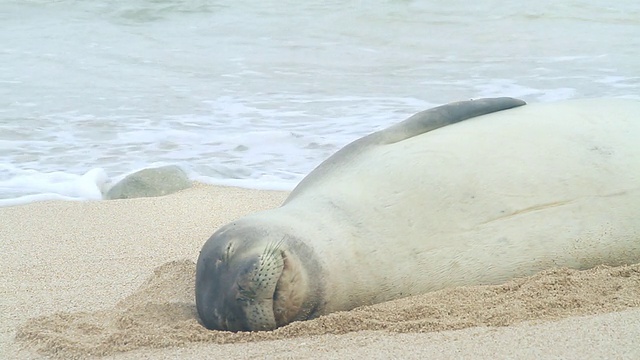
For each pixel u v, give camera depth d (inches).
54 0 2938.0
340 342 660.1
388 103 1770.4
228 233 746.8
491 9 2684.5
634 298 706.8
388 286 754.2
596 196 793.6
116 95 1934.1
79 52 2374.5
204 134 1619.1
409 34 2488.9
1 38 2529.5
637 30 2370.8
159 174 1333.7
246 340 684.1
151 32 2610.7
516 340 629.3
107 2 2913.4
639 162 810.8
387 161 831.1
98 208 1214.9
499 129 847.1
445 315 701.3
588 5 2657.5
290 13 2760.8
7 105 1847.9
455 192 790.5
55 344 687.7
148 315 759.1
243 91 1942.7
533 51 2218.3
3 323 780.0
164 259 977.5
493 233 775.1
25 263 979.9
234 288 694.5
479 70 2046.0
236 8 2842.0
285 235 731.4
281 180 1338.6
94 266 959.6
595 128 840.3
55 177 1391.5
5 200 1278.3
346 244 753.6
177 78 2087.8
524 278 764.6
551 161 807.7
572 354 589.6
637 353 579.5
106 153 1528.1
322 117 1689.2
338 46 2395.4
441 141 841.5
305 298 713.6
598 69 1969.7
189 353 661.3
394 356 617.3
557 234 780.0
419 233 772.0
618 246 787.4
